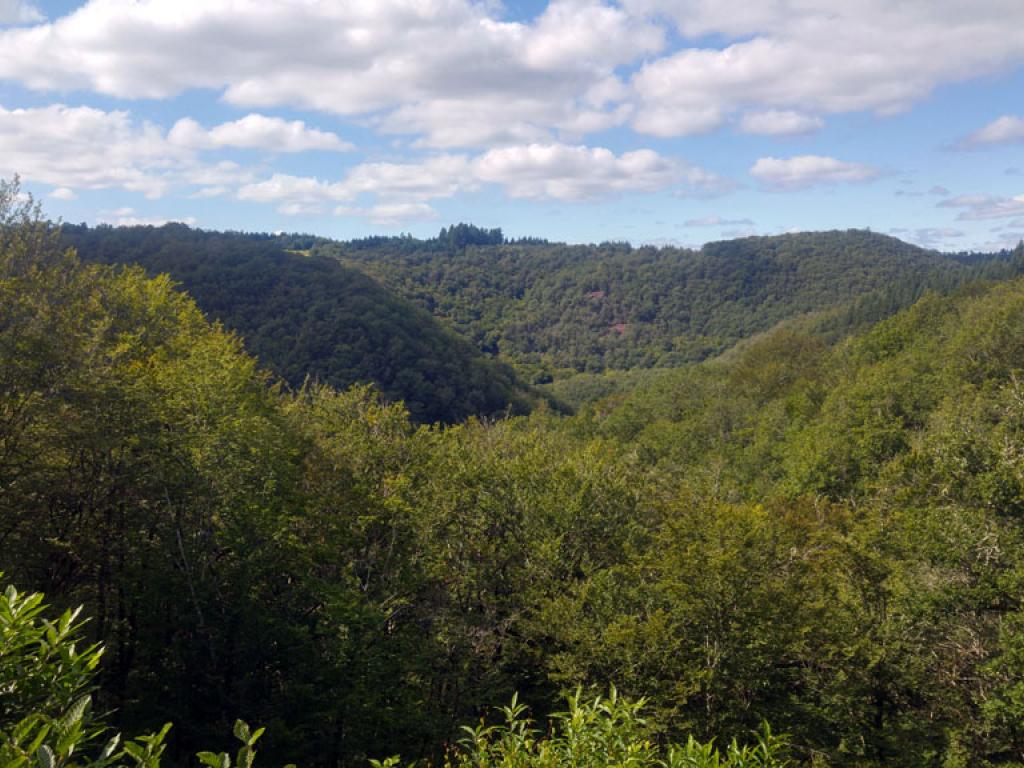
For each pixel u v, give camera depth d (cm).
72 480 1648
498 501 2277
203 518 1631
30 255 2027
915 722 1788
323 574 1894
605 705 656
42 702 480
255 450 1650
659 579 1886
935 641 1845
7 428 1506
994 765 1620
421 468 2170
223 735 1470
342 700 1473
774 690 1727
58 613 1430
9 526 1490
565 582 2075
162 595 1515
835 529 2394
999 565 1723
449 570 2147
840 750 1722
